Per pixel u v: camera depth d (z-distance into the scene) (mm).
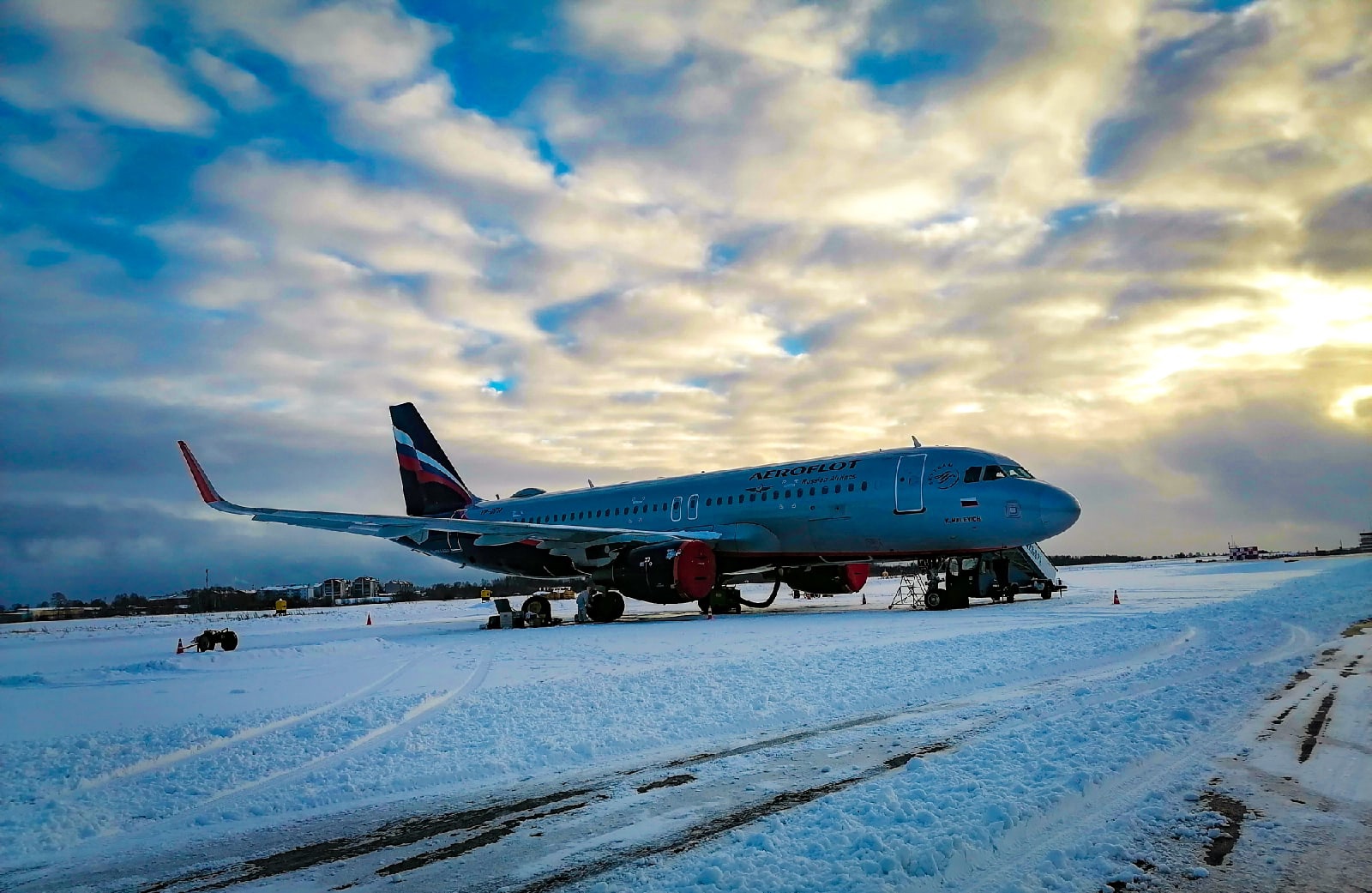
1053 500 23891
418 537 27500
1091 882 4133
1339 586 28797
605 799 5863
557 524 34188
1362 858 4336
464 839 5125
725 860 4531
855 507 26422
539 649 17312
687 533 29094
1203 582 42656
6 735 9062
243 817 5801
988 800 5316
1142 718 7633
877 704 8992
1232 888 4008
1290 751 6445
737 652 14898
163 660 17156
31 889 4602
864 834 4793
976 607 26719
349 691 11633
